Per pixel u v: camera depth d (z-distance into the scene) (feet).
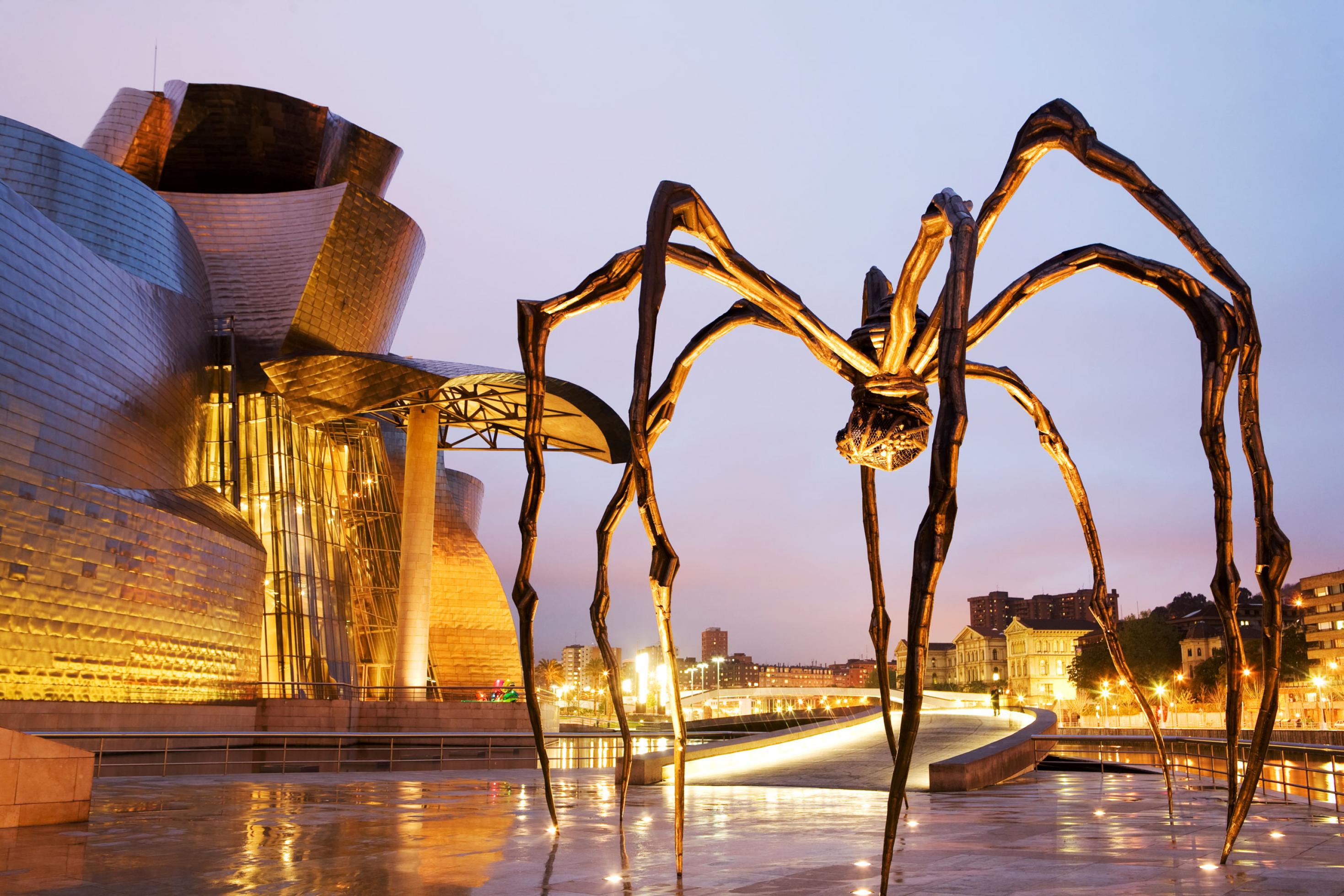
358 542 169.17
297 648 141.90
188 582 113.91
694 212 22.27
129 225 127.85
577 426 153.89
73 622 96.94
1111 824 35.86
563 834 33.47
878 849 28.73
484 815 41.16
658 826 36.32
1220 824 35.73
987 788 55.21
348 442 171.22
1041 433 32.71
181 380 130.72
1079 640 516.32
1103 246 25.23
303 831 34.81
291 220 156.25
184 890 22.15
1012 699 183.52
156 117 172.04
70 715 88.79
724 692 244.63
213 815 41.39
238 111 172.86
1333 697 288.51
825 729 89.35
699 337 26.55
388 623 169.48
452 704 119.65
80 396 103.30
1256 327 23.80
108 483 107.86
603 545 25.70
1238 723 24.76
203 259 150.41
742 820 38.45
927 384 25.49
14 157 121.19
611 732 114.32
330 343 156.97
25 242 96.37
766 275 23.59
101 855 28.22
